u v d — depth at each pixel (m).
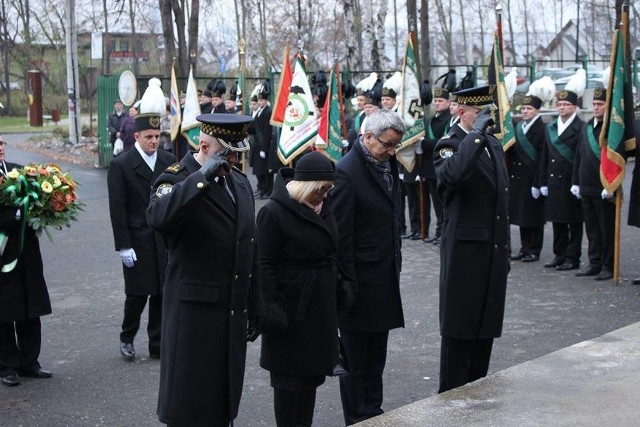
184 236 4.55
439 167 5.83
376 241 5.59
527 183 10.98
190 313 4.53
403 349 7.44
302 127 12.37
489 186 5.74
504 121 11.11
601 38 42.59
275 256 5.08
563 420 4.46
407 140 12.09
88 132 31.83
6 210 6.57
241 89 15.43
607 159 9.41
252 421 5.89
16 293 6.65
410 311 8.67
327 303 5.18
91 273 10.69
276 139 16.95
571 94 10.38
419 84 12.20
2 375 6.69
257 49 30.17
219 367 4.55
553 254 11.57
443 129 12.02
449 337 5.80
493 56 11.47
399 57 41.28
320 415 6.03
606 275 9.91
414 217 12.85
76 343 7.81
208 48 40.06
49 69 48.72
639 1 32.31
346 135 13.28
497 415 4.55
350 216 5.50
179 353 4.54
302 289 5.09
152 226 4.45
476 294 5.73
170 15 22.81
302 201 5.12
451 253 5.79
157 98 14.52
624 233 12.45
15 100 49.53
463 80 11.86
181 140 14.80
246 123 4.59
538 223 10.96
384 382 6.60
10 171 6.88
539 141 10.95
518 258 11.24
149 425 5.82
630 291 9.30
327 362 5.15
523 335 7.74
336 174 5.57
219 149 4.61
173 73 14.54
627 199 15.23
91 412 6.09
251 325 4.87
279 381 5.17
